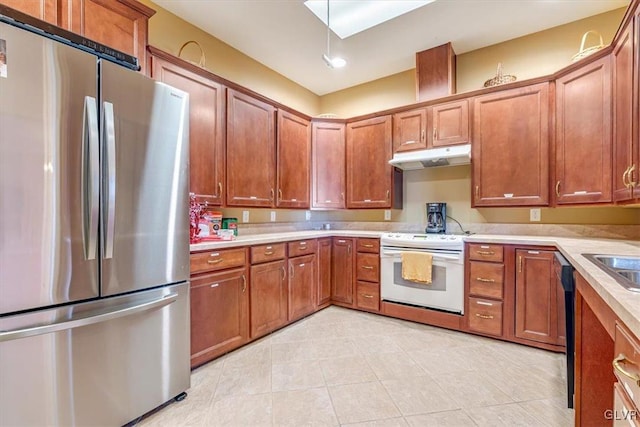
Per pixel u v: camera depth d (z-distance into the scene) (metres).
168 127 1.70
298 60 3.33
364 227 3.87
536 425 1.52
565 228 2.67
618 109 1.88
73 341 1.32
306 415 1.60
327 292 3.38
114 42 1.80
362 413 1.62
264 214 3.36
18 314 1.17
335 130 3.64
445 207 3.19
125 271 1.50
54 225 1.25
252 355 2.26
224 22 2.65
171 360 1.71
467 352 2.30
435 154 2.89
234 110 2.61
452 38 2.90
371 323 2.91
